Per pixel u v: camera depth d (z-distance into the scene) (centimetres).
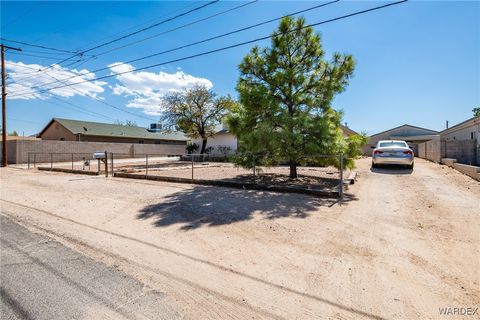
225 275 315
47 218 573
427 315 234
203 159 2380
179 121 2541
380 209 570
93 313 246
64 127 3403
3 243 428
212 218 536
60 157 2523
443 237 406
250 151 914
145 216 568
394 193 727
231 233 452
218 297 271
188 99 2544
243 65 920
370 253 358
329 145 809
